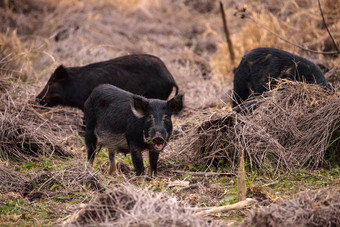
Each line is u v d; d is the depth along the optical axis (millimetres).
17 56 36906
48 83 28625
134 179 19938
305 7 44062
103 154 24453
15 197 17859
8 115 25125
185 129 25469
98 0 54719
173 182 19328
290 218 14039
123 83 28234
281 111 22703
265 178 20125
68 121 29016
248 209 15930
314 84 23500
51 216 16328
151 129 18547
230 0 54969
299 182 19422
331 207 14391
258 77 25250
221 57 40750
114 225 13586
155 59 29062
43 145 24547
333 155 21750
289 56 24891
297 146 21953
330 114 21984
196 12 56875
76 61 40031
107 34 47469
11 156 24016
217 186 19047
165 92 28891
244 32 39781
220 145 21922
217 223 14516
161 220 13602
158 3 56875
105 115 21219
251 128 21781
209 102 31906
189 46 48344
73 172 19391
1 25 49500
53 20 50031
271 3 46625
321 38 36375
